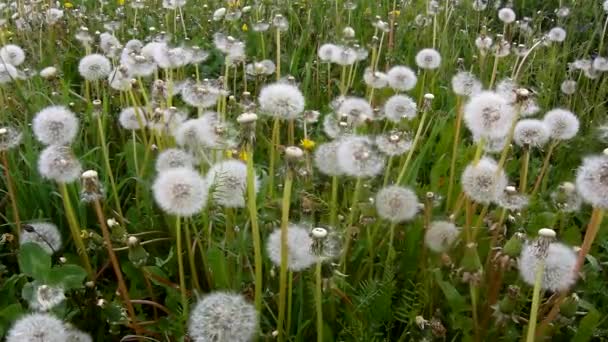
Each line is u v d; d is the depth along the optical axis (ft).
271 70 2.83
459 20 3.80
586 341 1.44
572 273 1.25
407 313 1.50
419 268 1.70
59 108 1.69
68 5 4.01
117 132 2.50
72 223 1.64
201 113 2.02
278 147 1.98
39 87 2.74
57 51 3.27
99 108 2.20
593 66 2.99
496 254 1.46
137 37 3.62
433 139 2.31
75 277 1.51
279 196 1.92
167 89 2.18
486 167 1.60
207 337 1.18
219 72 3.28
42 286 1.31
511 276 1.48
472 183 1.57
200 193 1.41
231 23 3.71
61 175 1.54
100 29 3.75
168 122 2.02
